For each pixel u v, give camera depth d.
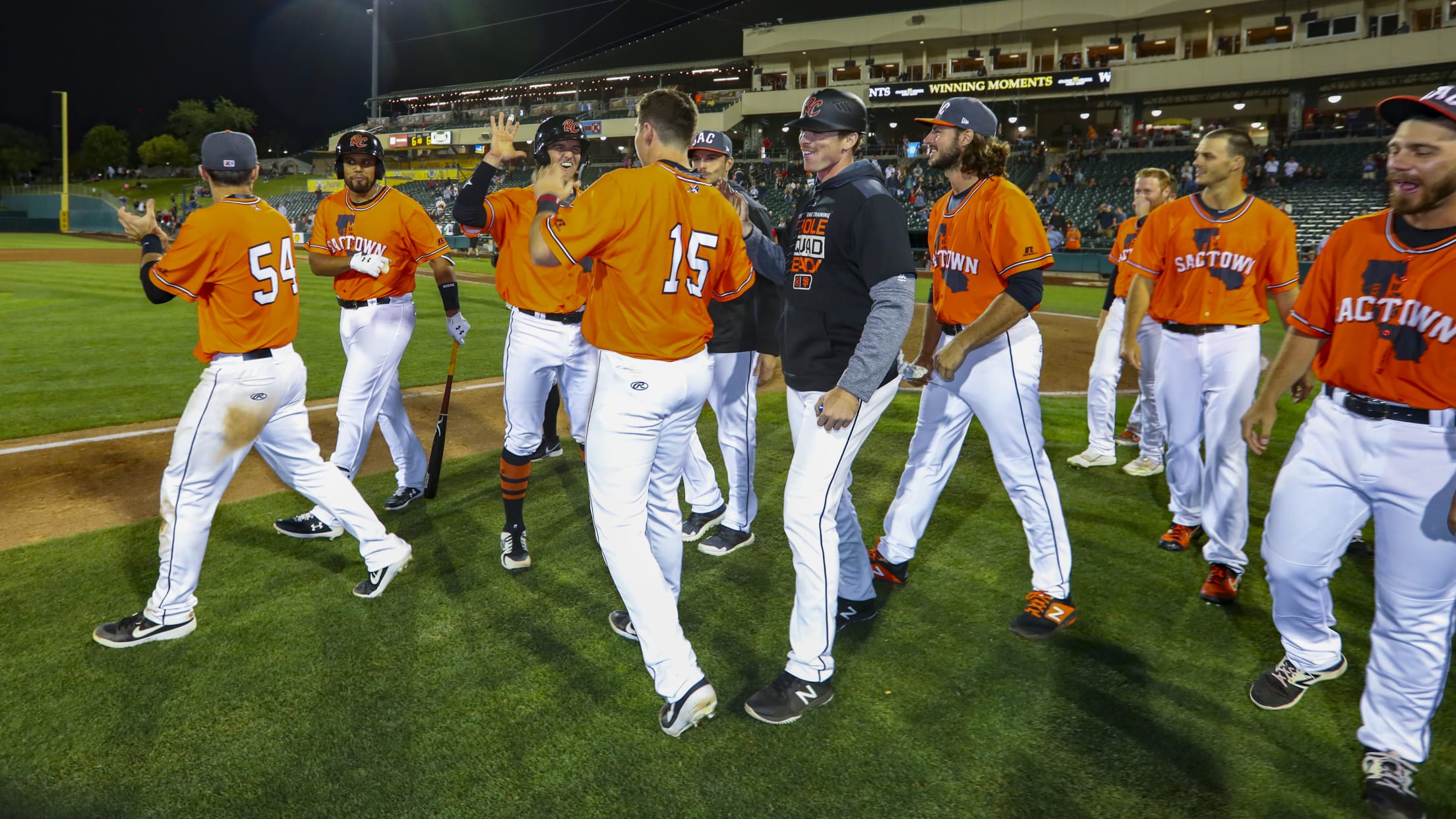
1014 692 2.69
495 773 2.26
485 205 3.47
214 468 2.91
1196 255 3.46
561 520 4.18
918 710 2.59
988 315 2.76
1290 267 3.36
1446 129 1.96
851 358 2.37
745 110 39.41
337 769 2.26
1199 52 31.86
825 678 2.57
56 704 2.52
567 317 3.65
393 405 4.28
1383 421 2.20
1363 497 2.31
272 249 2.97
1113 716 2.56
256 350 2.95
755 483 4.86
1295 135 28.41
